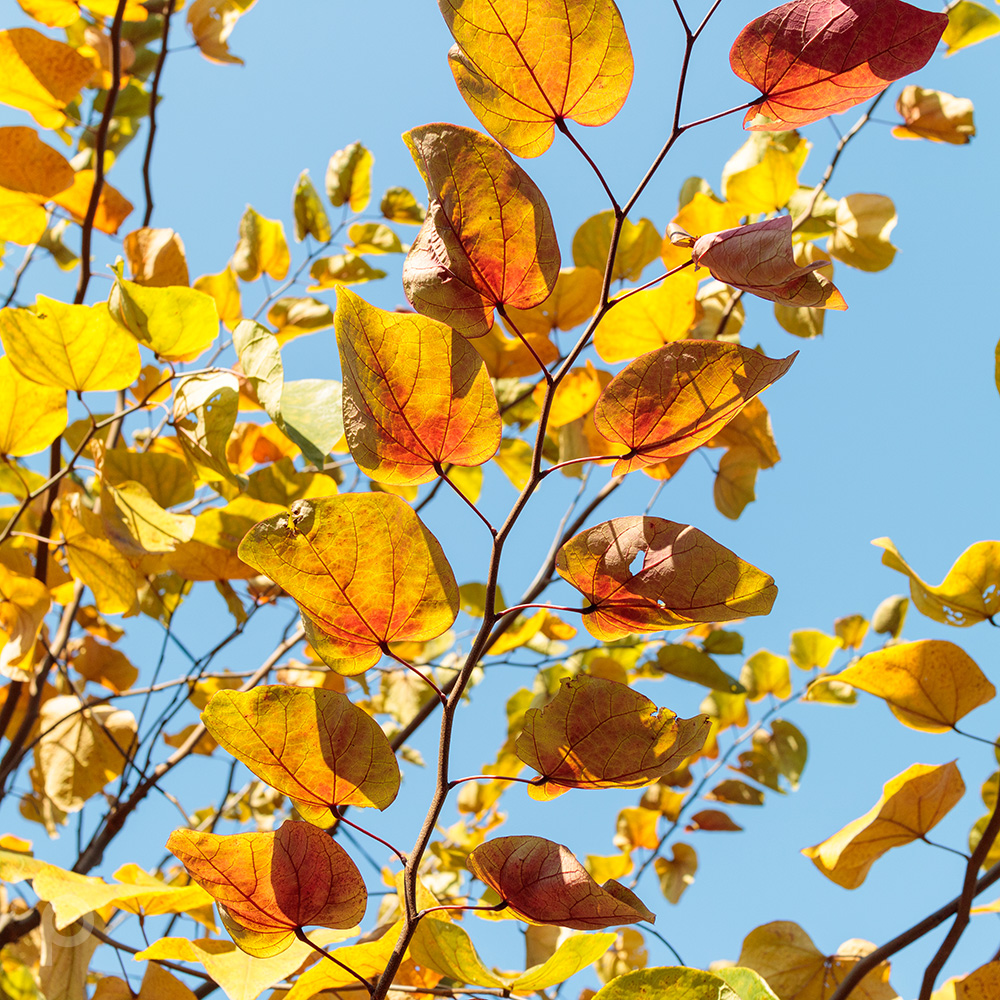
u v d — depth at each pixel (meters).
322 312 2.40
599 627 1.01
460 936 1.10
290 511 0.98
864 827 1.29
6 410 1.54
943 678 1.29
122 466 1.63
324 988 1.10
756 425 1.93
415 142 0.98
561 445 2.10
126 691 2.26
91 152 2.77
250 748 1.00
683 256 1.83
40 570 1.82
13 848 1.75
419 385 0.99
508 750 2.73
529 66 0.99
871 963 1.25
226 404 1.40
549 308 1.79
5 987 1.80
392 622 1.00
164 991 1.28
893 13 0.98
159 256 1.85
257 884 0.99
